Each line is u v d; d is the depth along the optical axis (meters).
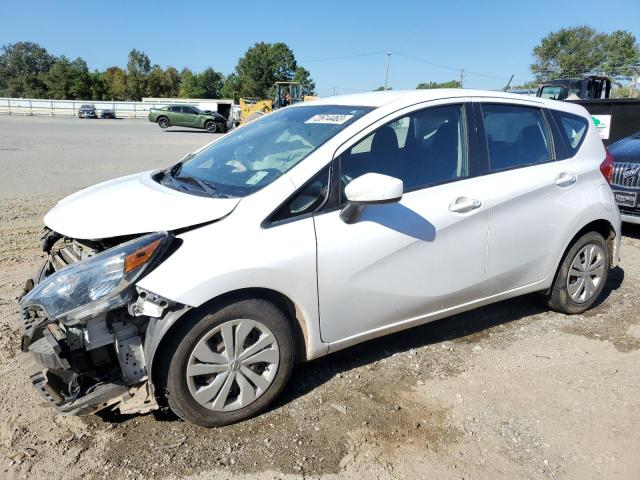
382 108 3.29
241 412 2.87
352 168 3.07
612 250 4.42
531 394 3.23
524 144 3.86
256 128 3.86
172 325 2.55
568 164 4.03
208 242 2.64
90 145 19.22
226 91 99.56
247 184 3.00
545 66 66.81
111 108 56.62
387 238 3.09
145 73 112.81
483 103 3.68
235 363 2.78
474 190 3.47
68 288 2.47
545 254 3.93
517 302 4.64
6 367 3.39
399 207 3.17
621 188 6.41
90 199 3.09
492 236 3.56
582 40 63.97
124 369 2.62
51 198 8.81
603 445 2.77
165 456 2.64
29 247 5.95
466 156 3.53
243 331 2.77
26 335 2.59
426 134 3.40
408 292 3.26
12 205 8.18
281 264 2.76
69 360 2.52
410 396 3.18
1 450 2.65
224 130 33.78
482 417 2.99
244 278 2.66
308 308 2.93
